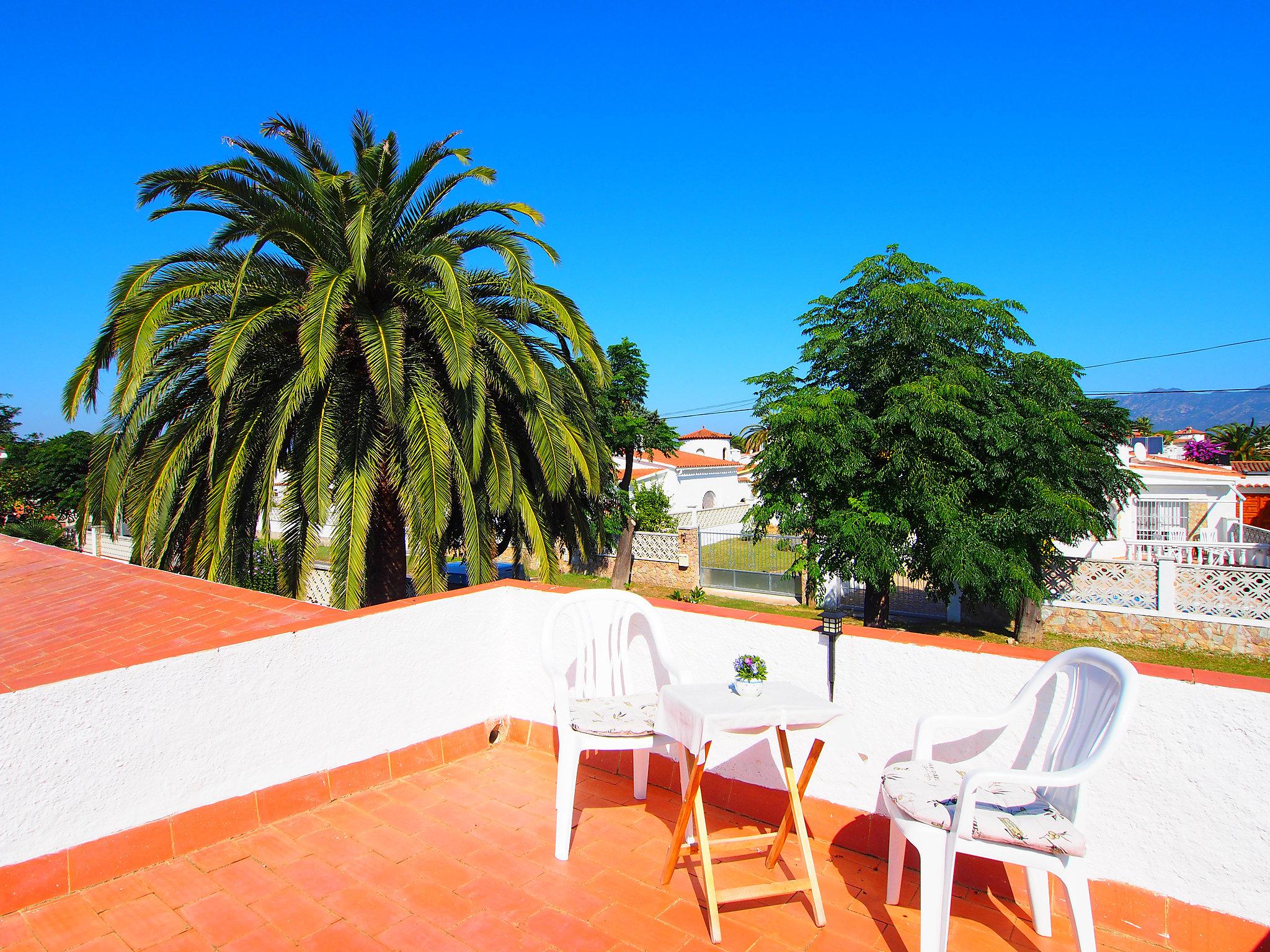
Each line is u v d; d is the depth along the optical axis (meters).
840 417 11.28
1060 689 2.89
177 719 3.33
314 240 8.42
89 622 6.22
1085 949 2.30
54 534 23.66
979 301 11.85
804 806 3.60
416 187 9.26
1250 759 2.55
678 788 4.07
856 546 11.34
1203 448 43.22
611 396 20.36
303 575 8.66
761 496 13.68
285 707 3.72
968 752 3.11
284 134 9.30
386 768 4.15
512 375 8.34
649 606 4.07
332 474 7.82
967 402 11.45
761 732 3.11
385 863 3.29
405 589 10.02
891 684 3.35
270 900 3.00
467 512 8.61
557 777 3.62
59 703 2.98
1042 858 2.32
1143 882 2.75
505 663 4.87
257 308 8.01
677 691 3.21
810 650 3.58
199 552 8.34
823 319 12.63
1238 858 2.56
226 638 3.64
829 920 2.89
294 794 3.74
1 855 2.84
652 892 3.07
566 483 9.02
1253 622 13.07
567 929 2.81
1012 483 11.48
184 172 7.89
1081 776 2.24
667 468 34.09
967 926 2.85
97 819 3.09
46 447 28.12
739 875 3.22
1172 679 2.70
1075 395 12.48
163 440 8.38
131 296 7.52
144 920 2.85
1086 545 17.80
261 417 8.44
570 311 9.30
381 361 7.63
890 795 2.65
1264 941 2.51
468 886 3.10
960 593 14.80
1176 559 17.02
